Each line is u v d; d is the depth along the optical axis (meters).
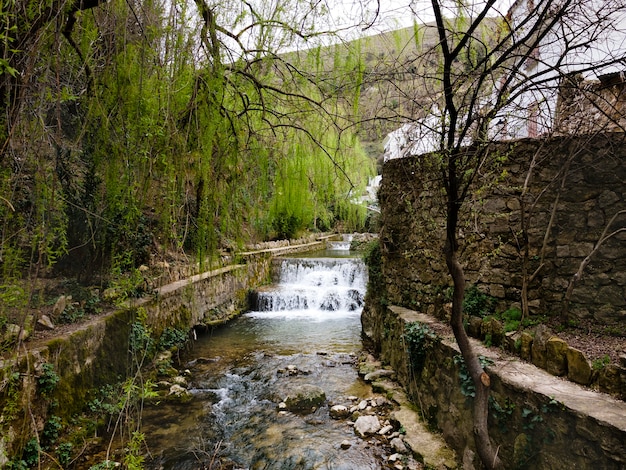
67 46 2.23
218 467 3.78
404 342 4.78
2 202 1.95
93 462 3.61
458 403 3.53
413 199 5.36
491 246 4.18
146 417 4.72
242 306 10.92
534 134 4.17
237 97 2.89
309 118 3.15
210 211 2.78
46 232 2.21
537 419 2.65
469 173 3.06
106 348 4.77
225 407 5.08
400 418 4.28
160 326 6.52
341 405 4.94
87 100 2.28
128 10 2.24
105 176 2.39
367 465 3.75
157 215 2.67
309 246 17.00
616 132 3.35
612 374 2.64
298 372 6.29
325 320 10.05
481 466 3.11
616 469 2.17
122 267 2.98
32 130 1.98
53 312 4.43
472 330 4.01
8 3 1.58
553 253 3.84
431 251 5.00
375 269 6.86
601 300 3.56
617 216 3.54
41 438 3.41
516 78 2.19
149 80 2.29
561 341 3.01
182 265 7.94
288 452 4.02
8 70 1.54
